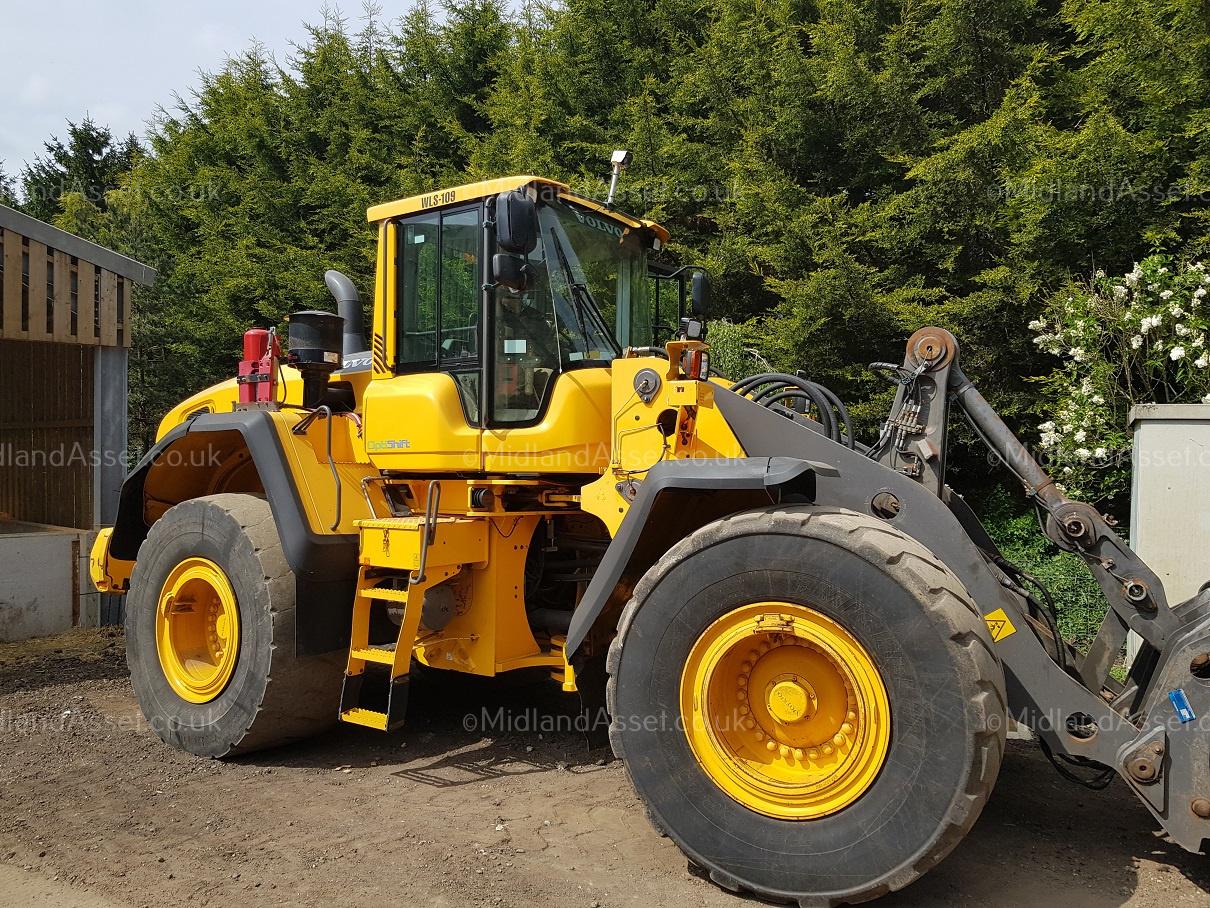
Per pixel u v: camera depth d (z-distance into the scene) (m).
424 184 11.32
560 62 11.76
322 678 4.31
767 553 2.96
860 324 8.32
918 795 2.67
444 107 13.16
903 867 2.67
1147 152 7.48
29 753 4.42
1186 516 5.61
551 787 3.96
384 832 3.45
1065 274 7.79
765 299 9.80
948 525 3.20
